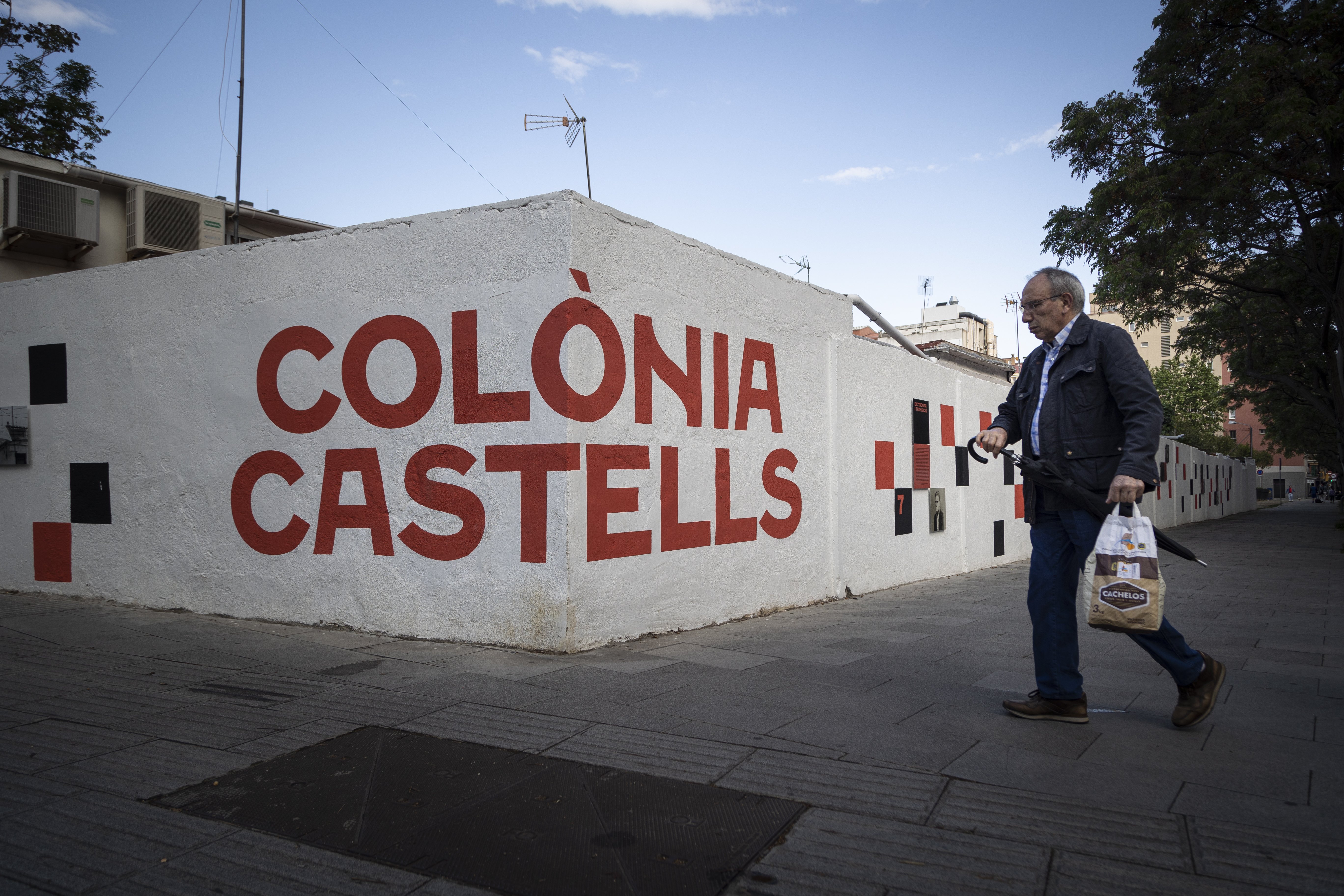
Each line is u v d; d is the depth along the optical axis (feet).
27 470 23.26
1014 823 8.41
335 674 14.56
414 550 17.92
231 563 20.10
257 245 20.07
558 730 11.39
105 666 15.11
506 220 17.35
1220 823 8.38
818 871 7.39
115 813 8.62
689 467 20.04
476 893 7.05
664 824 8.38
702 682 14.25
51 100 52.37
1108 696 13.62
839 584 26.27
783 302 24.00
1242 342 75.51
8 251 32.30
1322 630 20.77
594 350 17.29
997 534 39.47
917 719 12.05
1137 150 49.98
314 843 7.95
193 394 20.80
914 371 31.81
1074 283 11.95
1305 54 44.39
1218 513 112.06
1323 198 49.98
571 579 16.53
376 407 18.45
